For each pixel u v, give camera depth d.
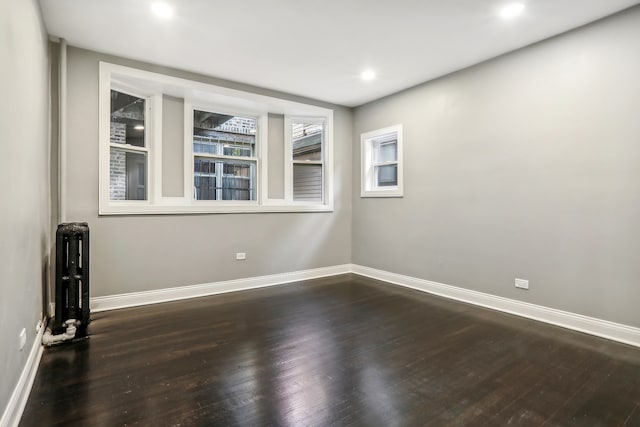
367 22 2.93
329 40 3.26
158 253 3.91
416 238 4.53
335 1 2.62
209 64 3.81
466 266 3.95
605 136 2.88
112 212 3.60
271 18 2.88
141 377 2.23
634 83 2.72
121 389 2.09
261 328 3.11
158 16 2.86
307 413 1.86
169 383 2.16
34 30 2.42
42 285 2.79
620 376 2.27
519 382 2.19
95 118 3.50
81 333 2.95
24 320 2.04
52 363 2.41
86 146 3.45
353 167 5.55
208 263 4.26
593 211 2.96
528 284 3.39
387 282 4.91
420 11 2.77
